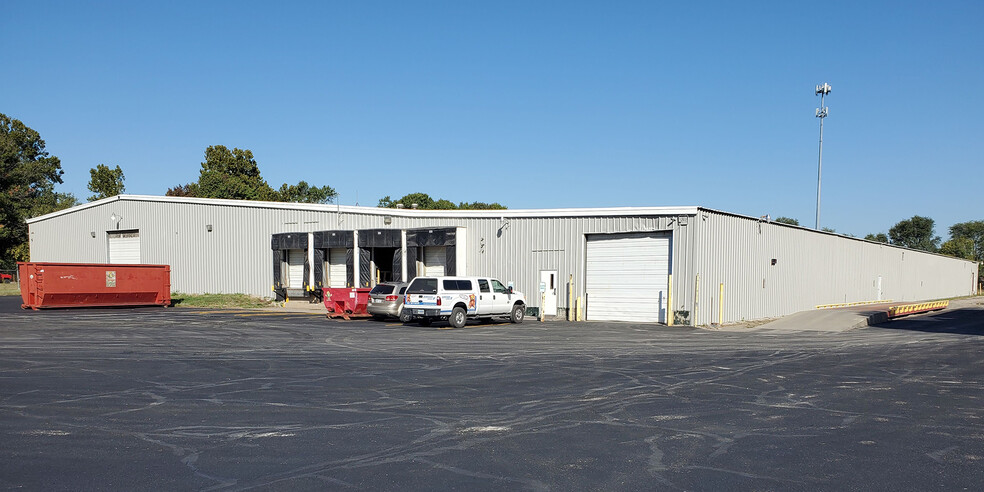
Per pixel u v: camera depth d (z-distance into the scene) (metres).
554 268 27.92
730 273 26.81
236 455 7.11
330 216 34.62
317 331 21.00
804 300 33.97
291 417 8.90
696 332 22.19
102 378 11.88
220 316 26.80
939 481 6.40
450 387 11.20
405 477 6.41
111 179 85.31
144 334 19.56
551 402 10.00
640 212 25.84
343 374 12.50
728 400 10.25
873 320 27.02
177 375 12.27
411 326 23.22
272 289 36.62
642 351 16.53
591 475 6.52
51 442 7.60
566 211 27.69
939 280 63.19
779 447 7.58
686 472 6.63
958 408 9.75
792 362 14.64
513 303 25.30
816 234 35.66
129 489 6.03
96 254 44.81
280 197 79.94
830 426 8.60
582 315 27.12
